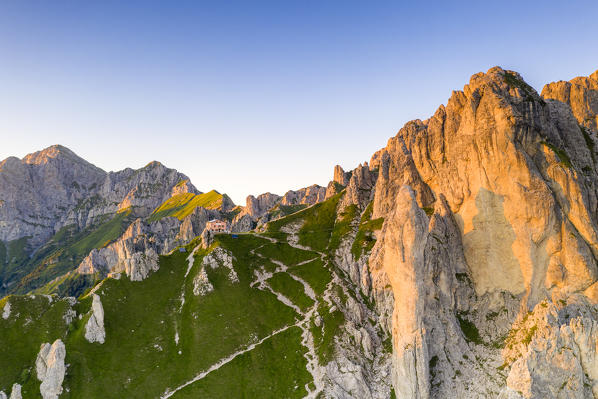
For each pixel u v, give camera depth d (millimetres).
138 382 145375
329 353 151875
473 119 155125
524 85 163875
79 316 169000
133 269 199250
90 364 148250
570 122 154750
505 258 140875
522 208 137625
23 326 157375
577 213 134250
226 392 141250
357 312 173250
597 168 148375
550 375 107375
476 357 128000
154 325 174125
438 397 122562
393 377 133625
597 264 129250
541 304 126250
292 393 139375
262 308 187875
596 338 108625
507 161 142750
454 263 149750
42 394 135375
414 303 127500
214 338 167375
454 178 158375
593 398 105062
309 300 190125
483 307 141250
